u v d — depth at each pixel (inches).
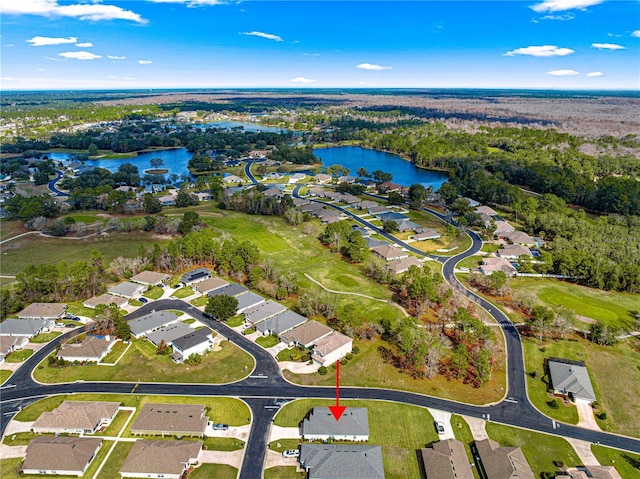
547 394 4269.2
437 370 4463.6
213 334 5196.9
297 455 3501.5
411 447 3597.4
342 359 4702.3
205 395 4178.2
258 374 4483.3
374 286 6441.9
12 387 4303.6
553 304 5964.6
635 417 3988.7
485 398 4192.9
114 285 6382.9
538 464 3454.7
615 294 6353.3
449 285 6486.2
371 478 3221.0
